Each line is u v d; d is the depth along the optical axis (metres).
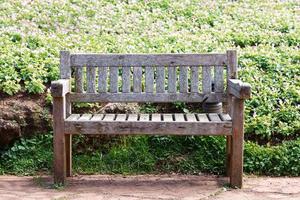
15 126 5.98
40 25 7.71
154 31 7.75
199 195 5.29
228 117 5.62
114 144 6.05
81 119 5.55
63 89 5.41
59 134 5.46
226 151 5.78
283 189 5.43
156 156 5.95
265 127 6.09
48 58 6.73
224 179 5.68
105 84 5.84
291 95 6.51
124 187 5.47
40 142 6.02
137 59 5.84
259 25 8.18
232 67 5.81
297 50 7.39
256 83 6.61
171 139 6.05
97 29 7.71
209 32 7.80
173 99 5.85
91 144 6.03
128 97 5.84
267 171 5.82
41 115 6.11
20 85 6.36
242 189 5.43
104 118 5.63
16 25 7.60
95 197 5.23
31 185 5.51
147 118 5.64
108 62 5.83
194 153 5.95
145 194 5.30
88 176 5.75
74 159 5.92
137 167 5.87
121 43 7.25
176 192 5.36
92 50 7.00
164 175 5.79
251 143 5.98
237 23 8.20
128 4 8.62
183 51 7.08
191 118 5.64
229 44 7.45
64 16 7.95
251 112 6.31
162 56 5.84
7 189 5.41
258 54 7.10
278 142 6.09
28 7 8.13
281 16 8.49
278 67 6.91
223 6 8.87
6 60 6.62
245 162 5.84
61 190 5.39
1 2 8.24
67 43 7.16
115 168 5.86
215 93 5.84
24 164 5.87
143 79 6.46
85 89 6.27
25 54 6.76
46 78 6.46
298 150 5.88
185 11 8.49
